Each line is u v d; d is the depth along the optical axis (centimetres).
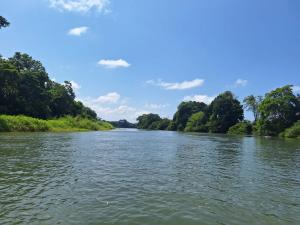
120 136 7319
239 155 3394
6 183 1647
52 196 1409
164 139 6562
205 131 15850
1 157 2577
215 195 1509
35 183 1661
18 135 5481
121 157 2877
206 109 16238
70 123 10325
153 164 2483
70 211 1201
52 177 1822
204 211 1245
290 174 2177
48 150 3192
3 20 6769
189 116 19062
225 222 1125
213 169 2319
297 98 10981
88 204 1297
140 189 1584
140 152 3406
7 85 8906
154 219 1136
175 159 2873
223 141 6222
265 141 6662
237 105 14725
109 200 1364
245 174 2131
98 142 4700
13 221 1080
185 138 7319
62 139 4900
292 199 1477
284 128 10550
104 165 2330
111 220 1113
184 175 2020
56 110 12169
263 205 1358
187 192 1552
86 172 2011
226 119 14538
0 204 1276
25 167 2131
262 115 11088
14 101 9375
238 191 1609
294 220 1170
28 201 1323
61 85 12900
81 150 3341
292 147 4853
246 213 1236
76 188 1569
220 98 15000
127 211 1217
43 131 7688
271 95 10975
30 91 10025
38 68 12175
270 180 1938
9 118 7012
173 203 1345
